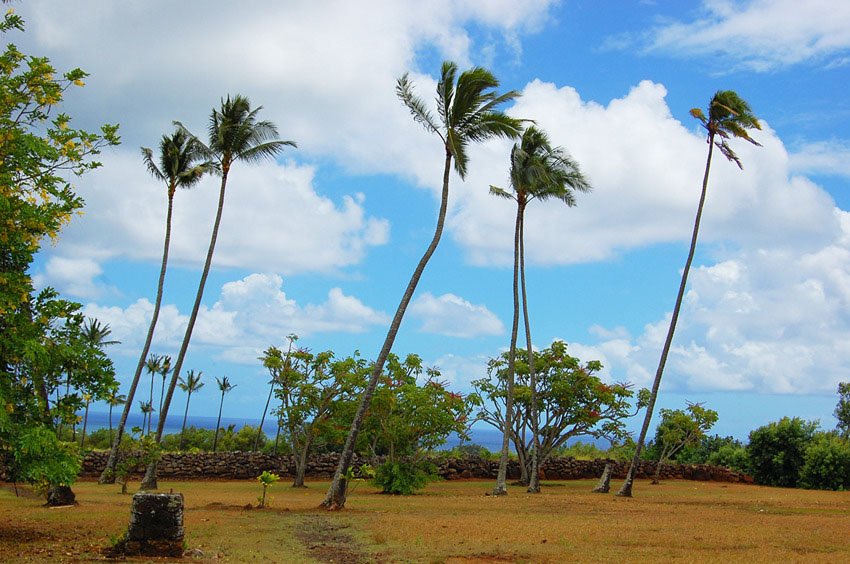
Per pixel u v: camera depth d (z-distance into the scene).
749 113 28.97
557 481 41.41
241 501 23.45
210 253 27.69
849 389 59.41
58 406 13.62
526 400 37.66
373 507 22.05
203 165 29.64
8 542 13.29
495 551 13.15
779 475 41.88
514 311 30.44
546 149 31.11
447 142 22.77
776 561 12.12
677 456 53.25
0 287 12.80
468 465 41.69
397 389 31.67
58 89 13.15
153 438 27.12
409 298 22.14
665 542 14.43
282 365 32.91
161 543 11.95
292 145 28.17
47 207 13.29
